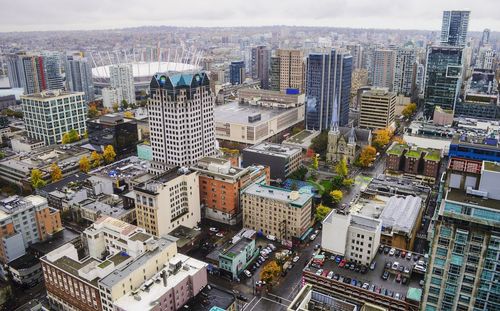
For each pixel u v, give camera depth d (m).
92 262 178.88
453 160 144.25
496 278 122.75
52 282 185.00
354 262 189.50
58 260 183.12
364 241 184.75
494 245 120.25
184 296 174.50
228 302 175.62
